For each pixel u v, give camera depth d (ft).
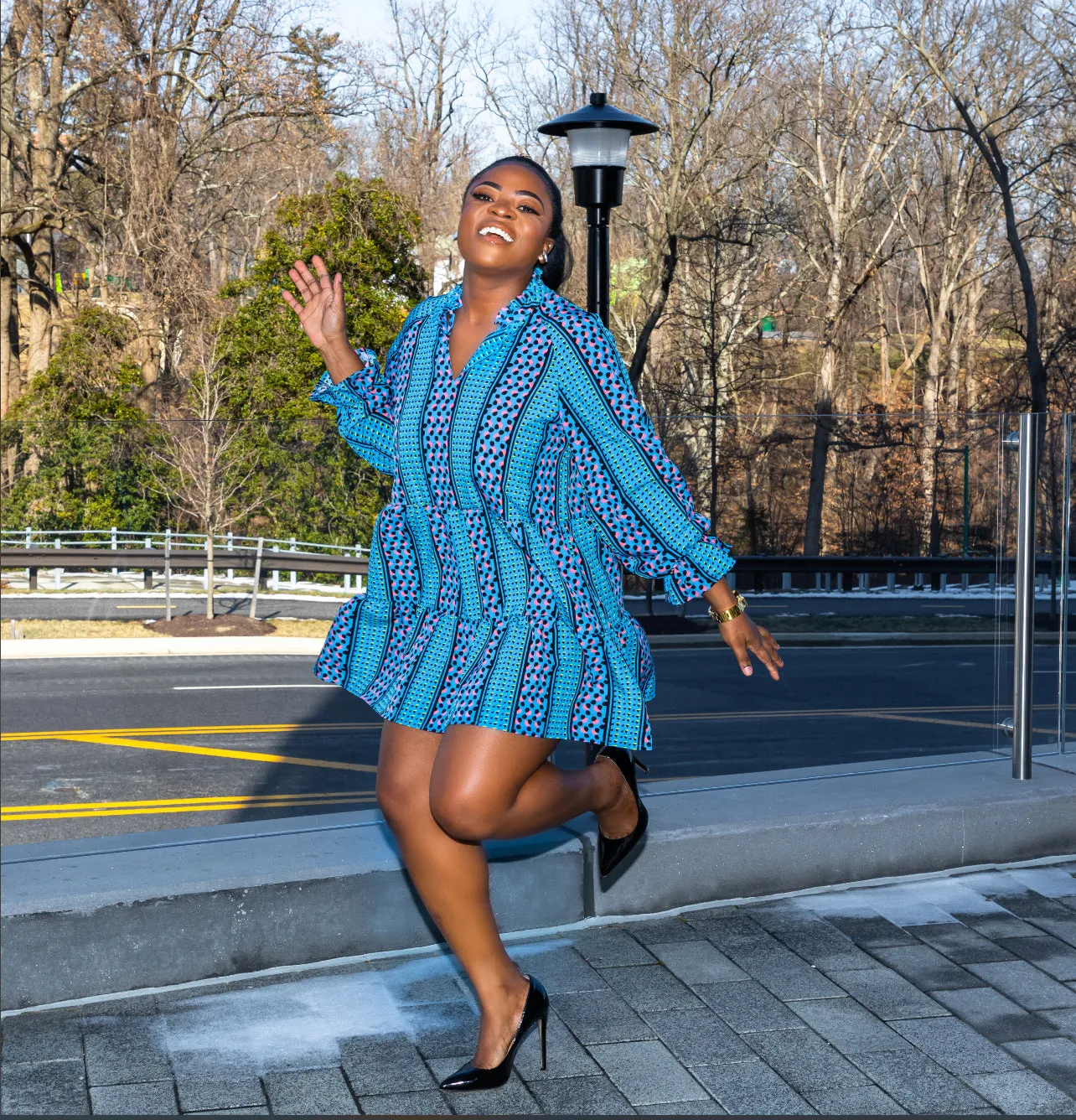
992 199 126.00
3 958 10.31
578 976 11.25
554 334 9.07
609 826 11.12
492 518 9.04
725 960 11.59
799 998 10.85
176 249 87.97
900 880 13.56
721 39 80.02
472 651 9.12
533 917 12.14
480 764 8.84
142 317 84.69
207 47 92.27
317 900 11.30
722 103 83.76
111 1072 9.51
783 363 126.31
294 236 78.28
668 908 12.64
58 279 112.37
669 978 11.21
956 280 137.08
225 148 98.48
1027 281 92.94
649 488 9.21
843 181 116.98
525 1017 9.37
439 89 118.93
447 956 11.63
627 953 11.73
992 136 92.94
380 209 78.79
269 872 11.14
